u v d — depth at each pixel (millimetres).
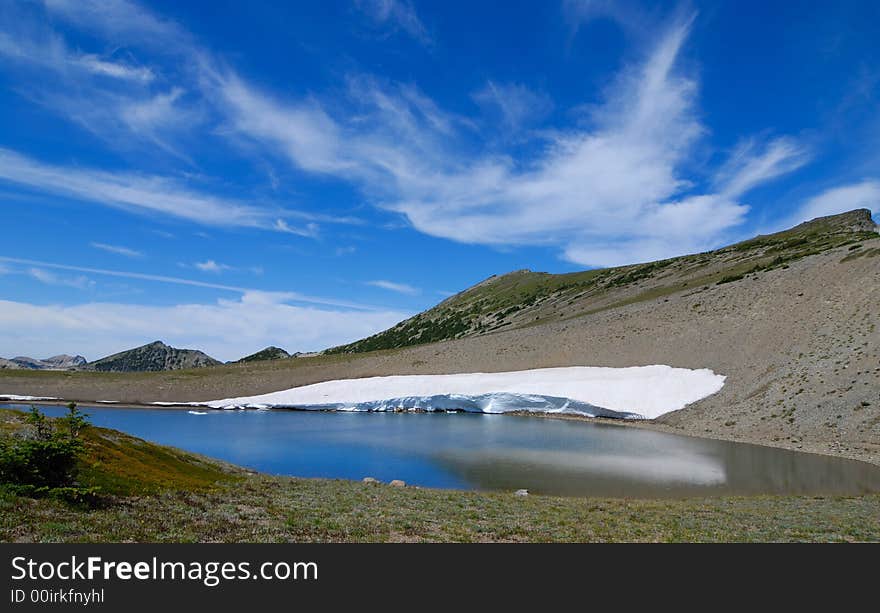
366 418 71438
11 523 12859
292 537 15320
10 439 16953
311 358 122375
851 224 150500
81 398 88875
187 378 100625
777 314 71125
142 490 18281
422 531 17062
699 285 108688
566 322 105875
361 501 21984
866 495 27656
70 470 17109
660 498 27812
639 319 92375
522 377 81750
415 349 113562
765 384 57469
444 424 64062
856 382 48375
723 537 17609
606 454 42344
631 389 69000
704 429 53750
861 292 63438
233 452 44500
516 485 32156
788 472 34531
